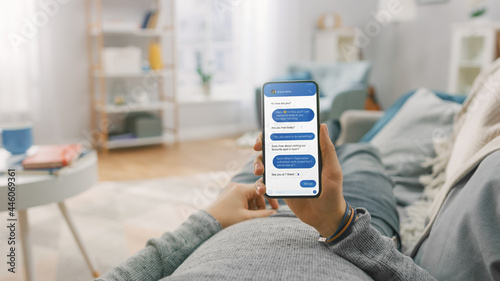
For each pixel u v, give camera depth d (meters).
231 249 0.46
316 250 0.46
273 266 0.41
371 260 0.46
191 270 0.42
